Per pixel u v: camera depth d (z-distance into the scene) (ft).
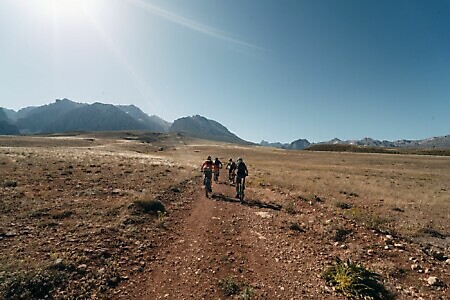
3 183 53.83
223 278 27.20
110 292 23.79
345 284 26.12
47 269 24.85
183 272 28.14
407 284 27.30
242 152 375.04
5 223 34.94
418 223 51.47
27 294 21.63
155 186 66.90
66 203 45.34
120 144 371.97
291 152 394.93
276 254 33.47
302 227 43.62
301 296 24.82
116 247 31.71
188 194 65.62
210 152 366.43
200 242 36.06
